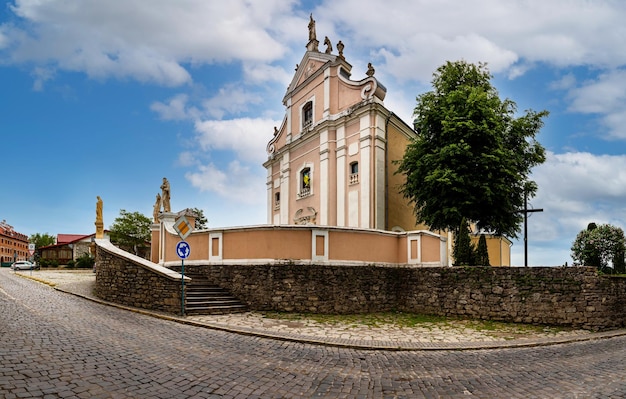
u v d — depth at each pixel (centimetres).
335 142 2342
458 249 1505
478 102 1703
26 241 9269
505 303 1273
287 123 2803
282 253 1371
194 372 602
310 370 667
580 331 1141
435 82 1955
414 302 1462
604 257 1877
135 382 536
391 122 2266
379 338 978
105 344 727
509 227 1903
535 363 772
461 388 600
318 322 1176
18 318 931
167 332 898
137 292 1241
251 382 576
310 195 2466
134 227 4825
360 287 1433
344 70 2397
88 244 5569
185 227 1177
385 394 561
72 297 1420
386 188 2153
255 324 1077
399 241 1587
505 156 1714
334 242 1428
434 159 1766
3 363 567
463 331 1119
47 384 500
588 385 614
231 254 1428
